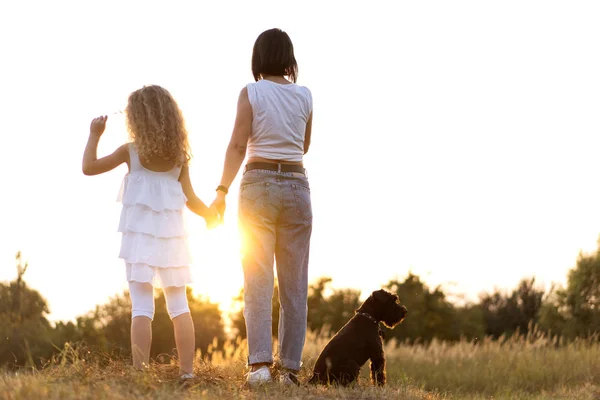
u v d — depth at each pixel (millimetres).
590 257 19047
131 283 5090
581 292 18750
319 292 31750
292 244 5441
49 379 4602
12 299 17188
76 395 4012
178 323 5078
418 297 28031
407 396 5148
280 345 5465
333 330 29953
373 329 5672
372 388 5176
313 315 30688
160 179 5152
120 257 5059
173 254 5070
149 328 5000
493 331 33125
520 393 7883
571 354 10461
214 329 21203
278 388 4934
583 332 18172
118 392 4117
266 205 5301
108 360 5383
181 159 5195
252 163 5379
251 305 5277
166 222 5090
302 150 5531
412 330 27422
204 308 21500
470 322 28578
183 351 5055
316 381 5523
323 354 5594
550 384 9227
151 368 4906
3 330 15477
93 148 5188
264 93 5348
